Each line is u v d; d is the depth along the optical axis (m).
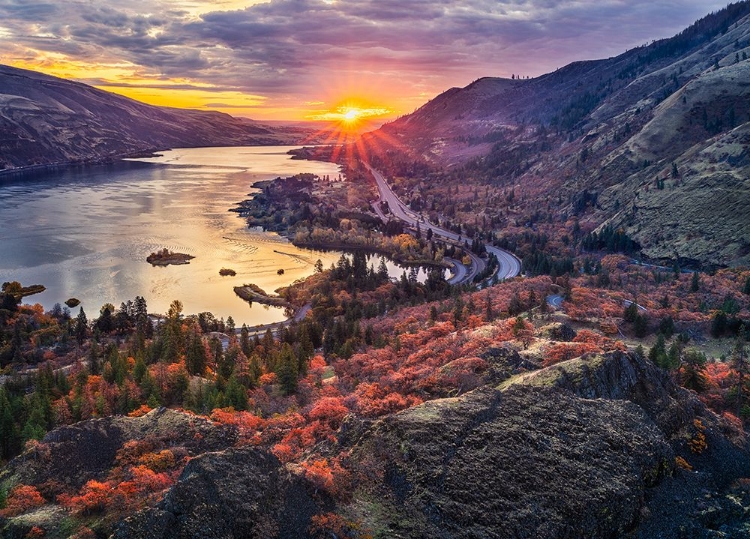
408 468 88.00
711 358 154.88
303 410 127.19
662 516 87.31
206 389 147.00
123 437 113.12
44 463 106.00
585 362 112.19
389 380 132.12
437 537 77.81
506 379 119.62
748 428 116.50
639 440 95.81
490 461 89.12
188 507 75.12
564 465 89.56
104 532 86.12
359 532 77.81
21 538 86.88
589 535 81.69
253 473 82.38
